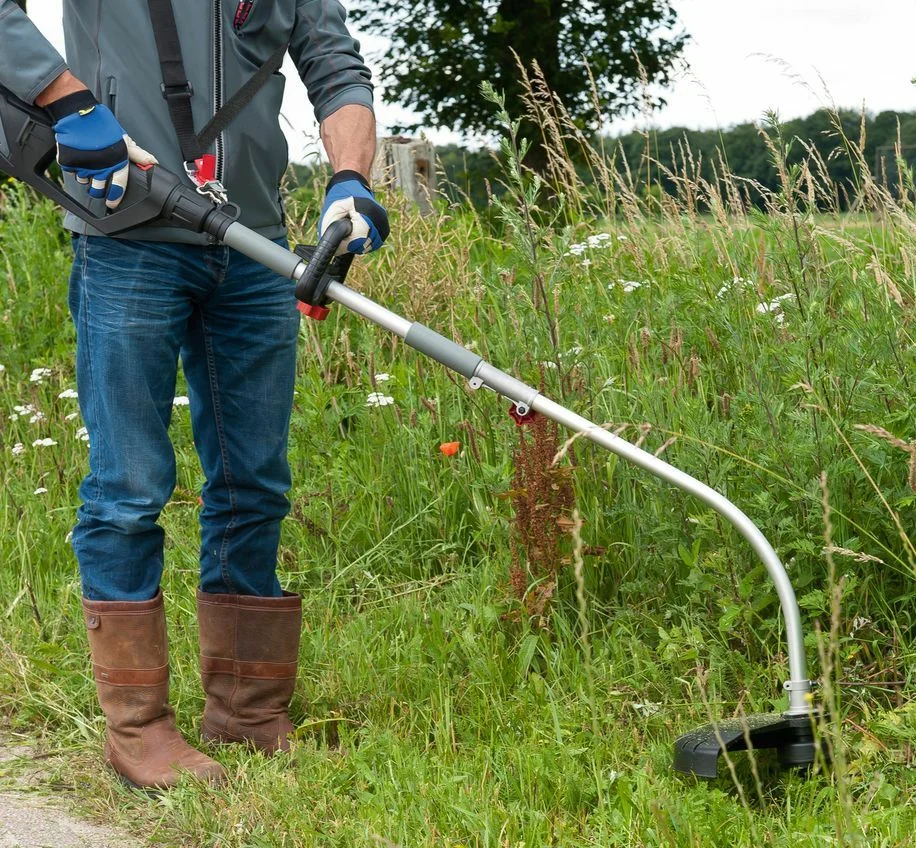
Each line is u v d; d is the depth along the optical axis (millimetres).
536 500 3186
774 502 3027
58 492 4562
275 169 2754
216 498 2848
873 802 2295
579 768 2471
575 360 3547
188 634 3400
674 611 3086
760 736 2375
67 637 3455
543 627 3105
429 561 3682
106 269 2568
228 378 2775
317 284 2521
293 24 2760
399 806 2348
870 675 2795
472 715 2824
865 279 3629
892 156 4117
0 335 5781
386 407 4328
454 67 17578
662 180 5090
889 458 2920
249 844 2340
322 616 3467
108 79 2555
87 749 2852
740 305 3834
